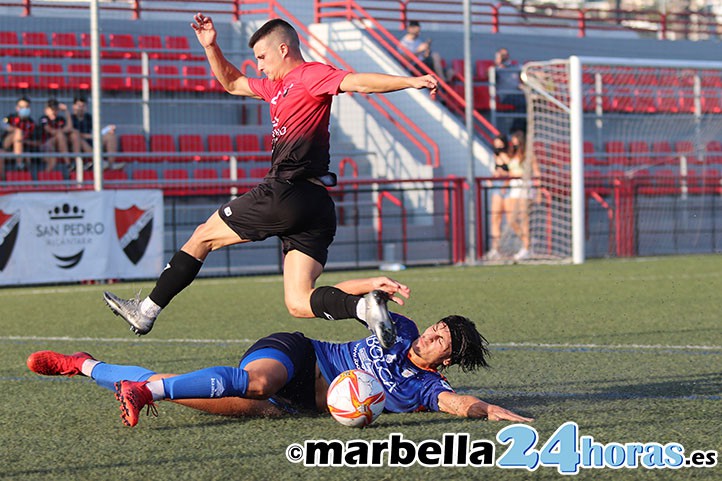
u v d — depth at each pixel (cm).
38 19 4881
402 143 4722
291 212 1279
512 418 1173
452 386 1446
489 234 4178
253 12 5084
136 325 1324
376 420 1199
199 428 1172
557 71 4125
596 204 4353
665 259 4159
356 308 1127
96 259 3409
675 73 4722
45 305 2769
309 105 1288
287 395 1227
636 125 4984
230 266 3847
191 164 4469
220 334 2102
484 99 5141
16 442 1123
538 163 4162
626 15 7350
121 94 4750
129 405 1088
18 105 4100
